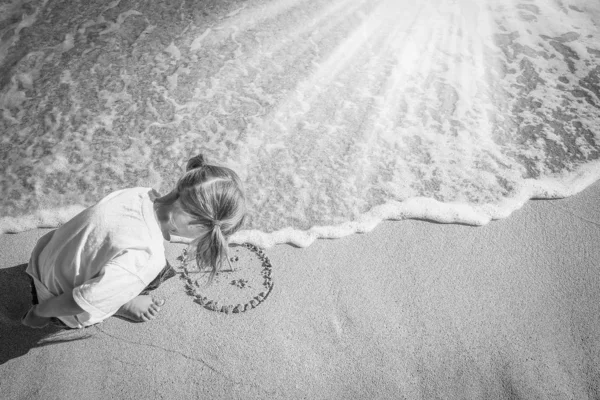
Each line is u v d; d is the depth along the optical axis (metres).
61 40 5.14
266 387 2.89
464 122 4.66
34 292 2.73
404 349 3.11
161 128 4.39
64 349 2.96
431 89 4.98
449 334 3.20
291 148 4.31
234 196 2.16
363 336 3.15
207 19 5.50
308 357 3.04
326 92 4.85
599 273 3.57
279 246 3.62
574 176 4.23
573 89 5.05
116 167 4.06
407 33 5.64
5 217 3.66
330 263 3.54
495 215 3.90
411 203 3.95
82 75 4.81
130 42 5.16
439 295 3.39
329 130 4.49
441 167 4.25
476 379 3.00
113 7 5.54
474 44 5.55
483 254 3.65
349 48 5.36
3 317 3.07
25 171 3.98
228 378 2.91
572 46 5.53
